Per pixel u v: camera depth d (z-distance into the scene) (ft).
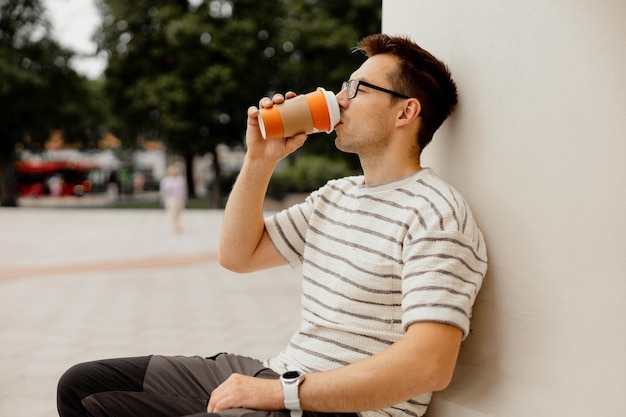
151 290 23.07
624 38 4.30
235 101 75.87
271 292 22.62
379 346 4.89
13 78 75.87
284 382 4.59
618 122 4.37
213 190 84.64
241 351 14.89
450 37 5.55
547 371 4.83
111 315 18.90
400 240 4.84
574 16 4.56
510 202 5.06
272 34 76.74
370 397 4.38
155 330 17.01
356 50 5.76
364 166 5.42
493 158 5.18
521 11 4.91
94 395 5.47
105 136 101.24
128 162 143.54
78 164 133.59
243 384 4.73
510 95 5.03
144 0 73.92
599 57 4.44
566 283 4.71
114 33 75.77
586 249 4.58
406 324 4.44
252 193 5.94
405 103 5.20
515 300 5.04
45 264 29.76
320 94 5.22
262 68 76.95
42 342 15.75
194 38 72.90
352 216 5.32
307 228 5.92
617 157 4.38
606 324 4.49
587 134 4.54
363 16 73.82
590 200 4.54
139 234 45.14
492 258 5.21
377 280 4.90
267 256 6.09
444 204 4.80
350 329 4.96
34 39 80.79
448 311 4.33
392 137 5.25
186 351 14.93
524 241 4.97
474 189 5.36
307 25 74.13
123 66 75.66
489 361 5.24
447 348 4.30
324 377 4.54
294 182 72.18
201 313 19.16
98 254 33.65
